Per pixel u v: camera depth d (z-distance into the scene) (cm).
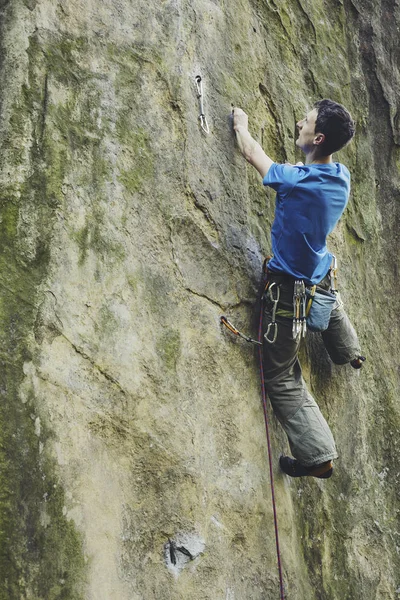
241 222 466
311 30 600
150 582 378
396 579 534
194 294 429
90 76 405
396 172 668
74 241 379
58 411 359
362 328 580
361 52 667
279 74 543
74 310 373
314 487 498
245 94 496
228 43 491
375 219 634
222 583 407
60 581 343
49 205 374
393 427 582
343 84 624
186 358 417
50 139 381
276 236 438
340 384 538
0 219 361
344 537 510
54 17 397
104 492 369
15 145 371
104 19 418
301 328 438
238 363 443
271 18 552
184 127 439
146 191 415
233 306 447
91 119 400
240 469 430
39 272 365
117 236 398
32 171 372
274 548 438
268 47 539
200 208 440
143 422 391
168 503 393
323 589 477
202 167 446
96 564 358
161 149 427
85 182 390
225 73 482
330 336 504
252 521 430
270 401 456
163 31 442
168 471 396
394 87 681
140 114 421
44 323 361
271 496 445
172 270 421
